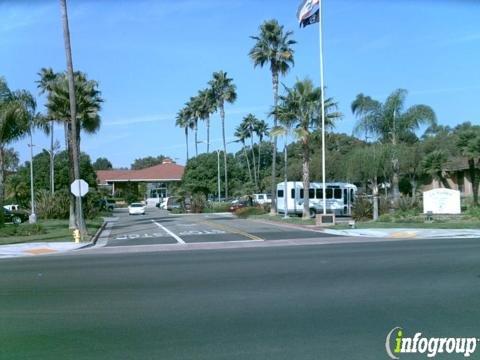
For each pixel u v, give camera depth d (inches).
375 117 1416.1
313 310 354.9
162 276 522.6
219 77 2810.0
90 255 806.5
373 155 1376.7
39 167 2778.1
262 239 998.4
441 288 421.4
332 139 2449.6
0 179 1280.8
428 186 2215.8
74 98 1147.3
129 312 362.0
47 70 2282.2
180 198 2802.7
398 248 737.6
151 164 6840.6
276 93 1780.3
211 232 1196.5
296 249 782.5
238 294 416.2
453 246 749.9
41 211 1872.5
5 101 1306.6
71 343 290.5
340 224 1263.5
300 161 2610.7
